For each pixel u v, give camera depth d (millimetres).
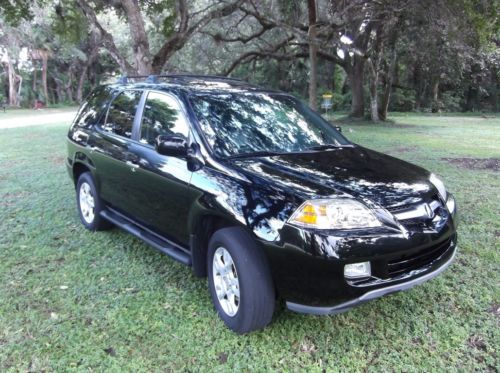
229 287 3209
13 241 4988
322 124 4496
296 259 2785
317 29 18594
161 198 3828
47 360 2893
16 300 3648
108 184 4742
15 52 42219
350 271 2803
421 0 15133
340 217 2820
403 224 2973
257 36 21281
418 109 35875
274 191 3000
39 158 10648
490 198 6621
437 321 3326
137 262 4410
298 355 2957
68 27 17062
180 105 3889
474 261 4348
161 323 3314
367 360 2910
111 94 5098
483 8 13383
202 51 25750
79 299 3674
